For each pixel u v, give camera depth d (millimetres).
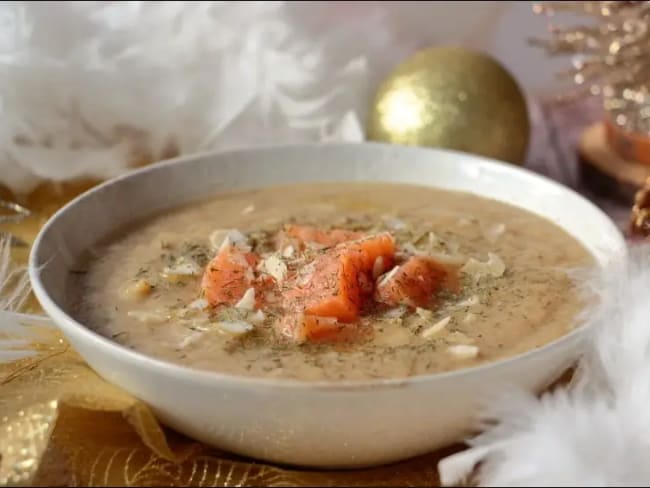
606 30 492
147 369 298
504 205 443
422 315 352
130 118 509
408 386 287
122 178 425
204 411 303
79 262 390
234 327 338
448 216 434
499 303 362
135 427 319
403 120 503
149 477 318
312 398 287
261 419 298
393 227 422
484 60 510
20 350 361
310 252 382
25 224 452
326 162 465
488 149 504
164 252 399
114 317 352
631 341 330
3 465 312
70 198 480
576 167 561
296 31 529
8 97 478
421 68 506
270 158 460
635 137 514
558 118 642
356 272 363
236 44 515
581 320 350
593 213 407
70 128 501
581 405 314
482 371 295
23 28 484
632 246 379
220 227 422
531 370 308
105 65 497
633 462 298
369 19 556
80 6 496
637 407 316
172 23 506
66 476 315
